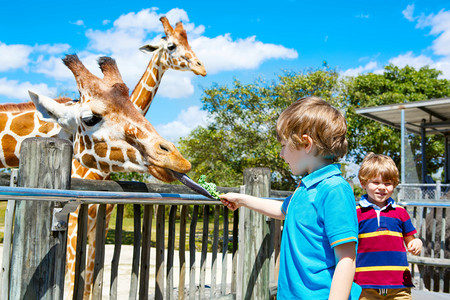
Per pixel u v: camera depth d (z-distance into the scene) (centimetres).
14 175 181
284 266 155
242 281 305
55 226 167
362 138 1975
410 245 269
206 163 1853
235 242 323
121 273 659
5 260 177
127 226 1706
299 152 158
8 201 180
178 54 543
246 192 309
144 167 261
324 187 146
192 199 242
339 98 1817
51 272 167
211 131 1833
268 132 1767
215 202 270
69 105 293
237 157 1814
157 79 516
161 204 228
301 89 1795
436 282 491
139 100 502
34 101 278
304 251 147
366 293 260
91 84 271
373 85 2111
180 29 559
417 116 1279
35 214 167
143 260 235
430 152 1967
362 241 268
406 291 257
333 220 139
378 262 259
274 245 370
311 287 143
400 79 2241
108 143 263
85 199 173
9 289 177
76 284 196
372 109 1168
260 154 1709
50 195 152
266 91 1814
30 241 167
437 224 536
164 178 257
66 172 174
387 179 268
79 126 272
